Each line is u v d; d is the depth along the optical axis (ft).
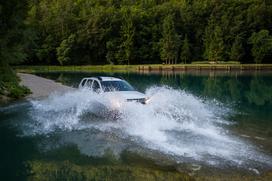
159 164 24.91
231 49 244.83
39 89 79.66
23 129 36.47
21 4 55.36
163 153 27.48
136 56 263.90
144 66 222.07
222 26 252.42
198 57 263.70
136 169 23.91
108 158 26.37
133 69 224.33
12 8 53.21
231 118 42.96
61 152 28.02
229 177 22.36
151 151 28.07
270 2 276.62
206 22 273.75
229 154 27.22
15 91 64.13
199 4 282.15
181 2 301.02
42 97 64.39
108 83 47.65
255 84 104.42
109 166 24.59
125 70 216.74
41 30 270.26
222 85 100.37
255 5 264.93
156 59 268.82
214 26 257.14
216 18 261.85
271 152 27.76
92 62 278.26
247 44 253.03
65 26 275.39
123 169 23.97
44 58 273.13
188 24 275.80
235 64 224.74
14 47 59.21
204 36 266.16
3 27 53.57
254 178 22.17
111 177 22.39
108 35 272.10
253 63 247.70
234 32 249.55
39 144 30.53
